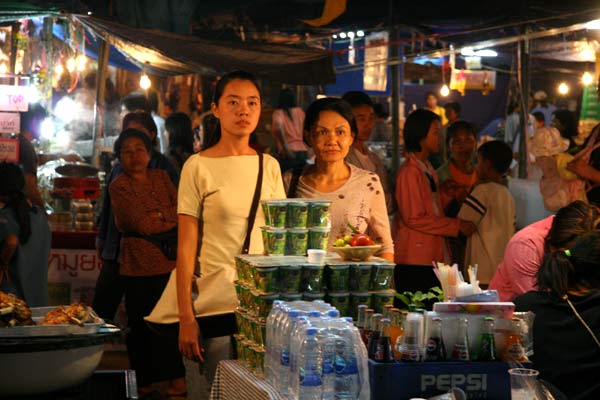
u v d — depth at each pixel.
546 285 4.61
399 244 7.11
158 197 7.57
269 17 12.54
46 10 8.61
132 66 12.75
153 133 8.89
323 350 3.63
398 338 3.83
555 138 7.86
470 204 7.36
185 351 4.95
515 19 10.41
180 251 5.00
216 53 9.52
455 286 4.04
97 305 7.86
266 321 4.18
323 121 5.47
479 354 3.80
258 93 5.04
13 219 6.77
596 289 4.55
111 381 4.08
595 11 8.99
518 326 3.89
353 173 5.61
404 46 13.96
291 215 4.71
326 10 10.20
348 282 4.41
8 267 6.78
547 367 4.52
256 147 11.12
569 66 15.82
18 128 8.11
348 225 4.94
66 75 10.82
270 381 4.02
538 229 5.52
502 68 15.37
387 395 3.69
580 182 7.67
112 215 7.74
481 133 17.38
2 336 3.72
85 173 9.29
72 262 8.72
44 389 3.75
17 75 8.24
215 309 4.93
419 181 7.07
